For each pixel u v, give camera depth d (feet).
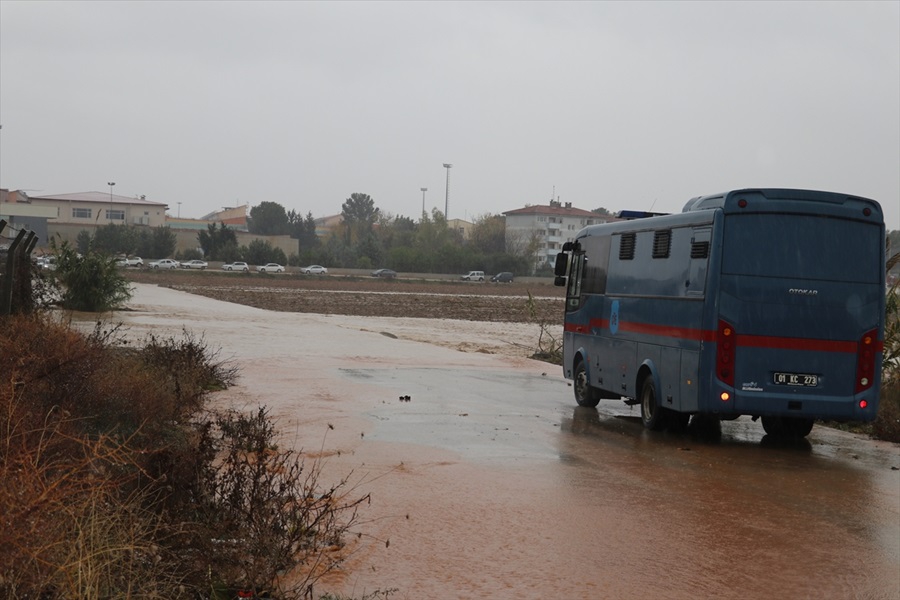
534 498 33.86
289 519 23.75
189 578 20.15
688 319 47.75
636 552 27.50
